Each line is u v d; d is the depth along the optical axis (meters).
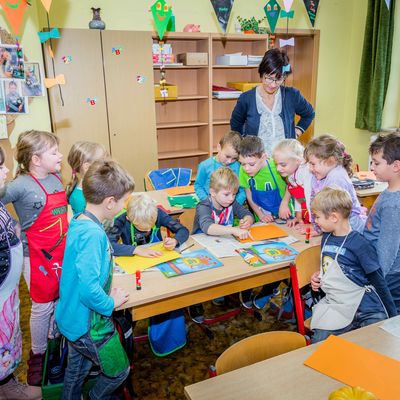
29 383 1.91
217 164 2.64
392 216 1.69
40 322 2.06
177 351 2.33
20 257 1.61
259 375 1.15
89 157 2.15
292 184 2.37
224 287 1.86
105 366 1.51
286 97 2.81
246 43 4.99
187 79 4.86
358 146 5.57
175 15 4.49
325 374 1.15
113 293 1.56
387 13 4.60
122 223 2.13
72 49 3.84
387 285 1.72
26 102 3.50
